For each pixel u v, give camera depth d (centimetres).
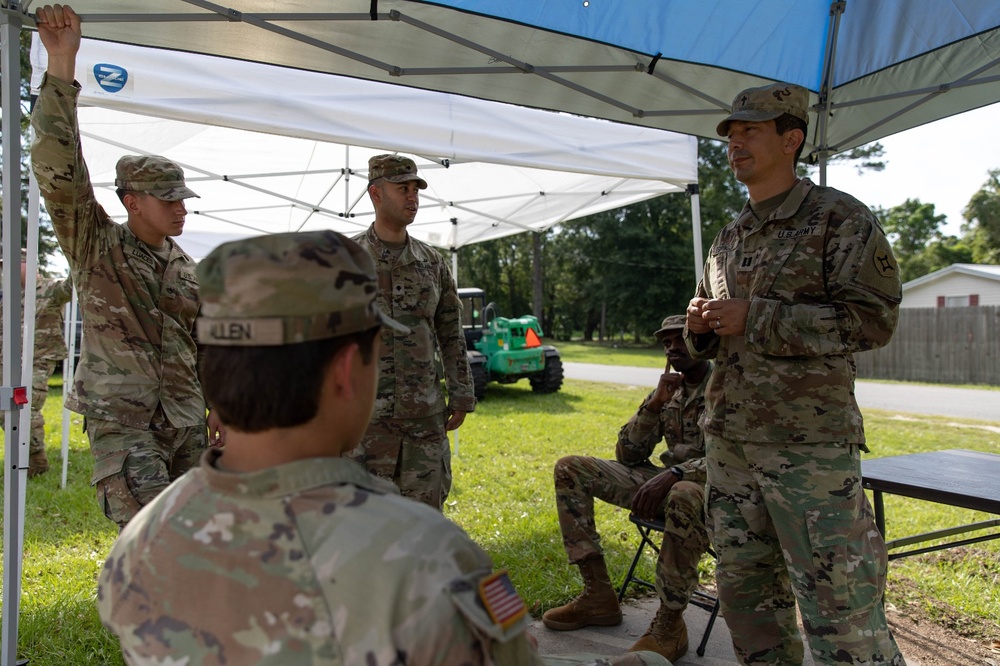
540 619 344
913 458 331
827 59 368
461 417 357
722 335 227
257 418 97
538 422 975
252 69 392
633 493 340
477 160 460
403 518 92
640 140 523
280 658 87
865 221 212
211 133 553
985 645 317
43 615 329
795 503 214
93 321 288
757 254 228
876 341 211
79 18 243
